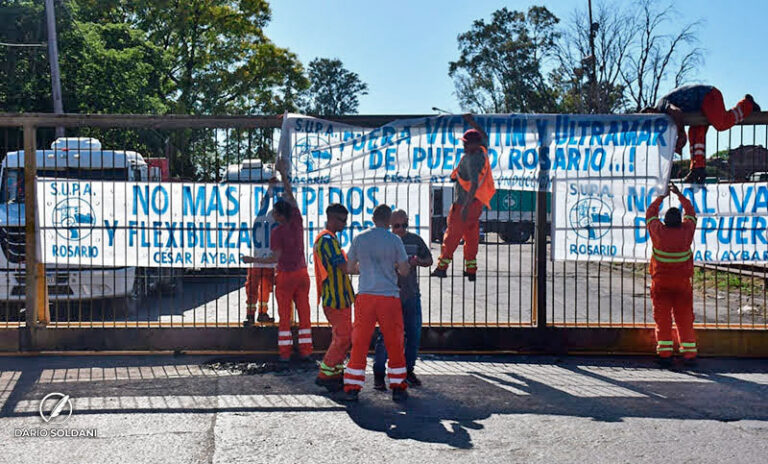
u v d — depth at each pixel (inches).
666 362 320.2
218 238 334.0
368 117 331.6
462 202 316.5
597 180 334.0
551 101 2123.5
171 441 214.5
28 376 293.6
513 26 2149.4
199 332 334.3
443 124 330.3
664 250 316.5
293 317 340.5
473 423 234.8
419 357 333.4
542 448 210.8
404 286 277.7
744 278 622.5
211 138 352.8
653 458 203.0
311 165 330.3
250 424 232.1
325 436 220.7
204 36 1596.9
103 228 335.0
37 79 954.7
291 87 1705.2
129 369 306.7
